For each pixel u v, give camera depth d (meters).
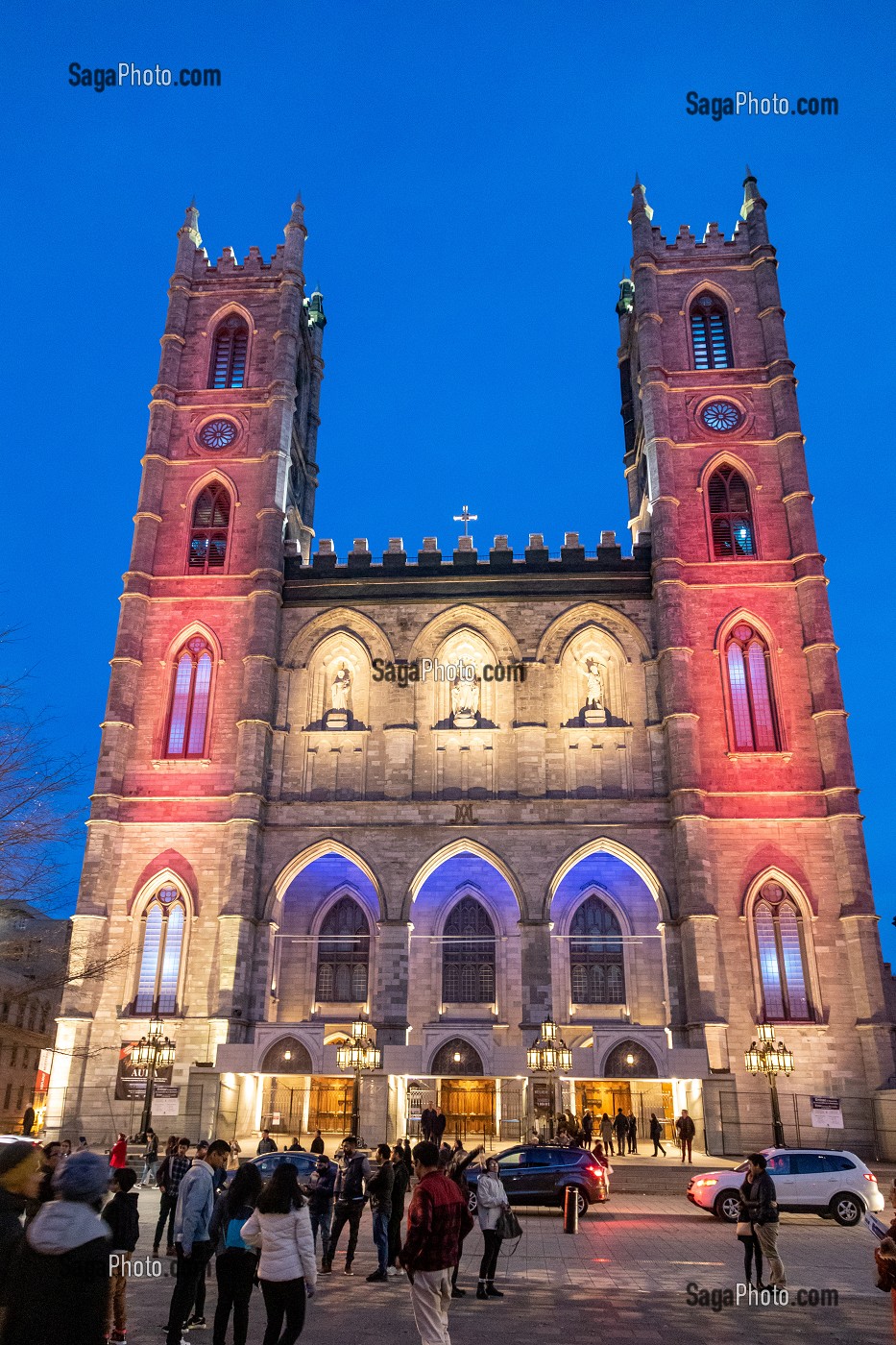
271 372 64.25
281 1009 53.34
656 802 52.19
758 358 62.34
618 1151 45.22
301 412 71.94
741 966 48.91
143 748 54.75
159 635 57.31
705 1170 39.53
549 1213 31.80
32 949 27.88
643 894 54.50
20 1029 76.69
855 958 48.09
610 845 51.59
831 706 52.34
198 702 56.12
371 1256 24.02
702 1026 46.75
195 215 69.50
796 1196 29.19
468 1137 49.75
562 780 53.44
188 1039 48.69
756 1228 18.17
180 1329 13.70
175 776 53.97
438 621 57.00
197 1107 45.41
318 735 55.38
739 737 53.41
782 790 51.78
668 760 52.72
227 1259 13.19
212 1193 14.45
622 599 56.69
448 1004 53.00
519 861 51.41
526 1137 43.88
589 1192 31.33
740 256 64.94
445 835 52.16
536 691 54.91
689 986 48.16
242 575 58.09
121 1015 49.62
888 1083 45.72
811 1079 46.94
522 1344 14.65
